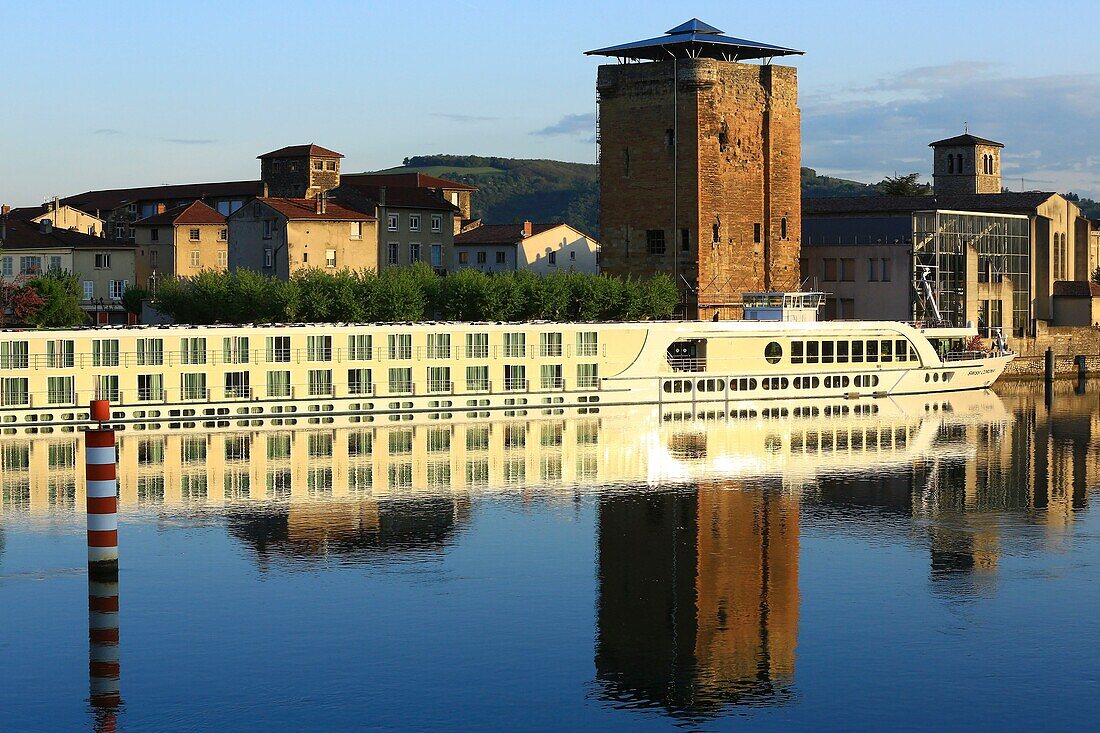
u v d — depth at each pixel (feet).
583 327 493.77
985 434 451.12
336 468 372.17
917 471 378.94
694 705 205.98
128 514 316.60
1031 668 219.41
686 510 325.01
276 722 200.13
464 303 531.09
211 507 324.19
